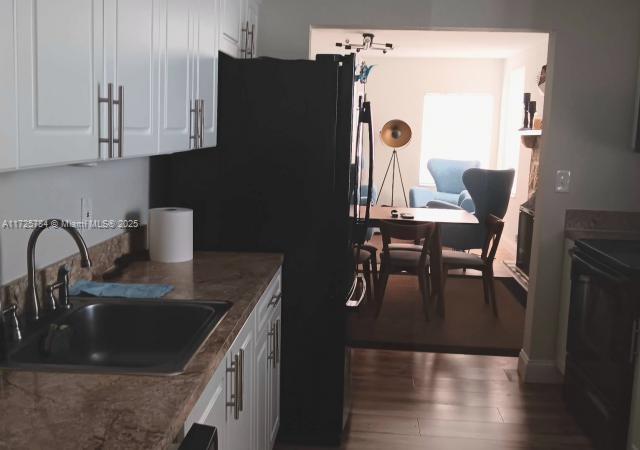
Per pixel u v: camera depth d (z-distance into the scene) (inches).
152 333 75.5
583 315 121.0
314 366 113.4
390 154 370.9
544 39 265.9
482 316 196.9
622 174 138.3
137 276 91.4
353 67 108.9
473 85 361.1
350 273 117.2
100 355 74.5
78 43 50.8
